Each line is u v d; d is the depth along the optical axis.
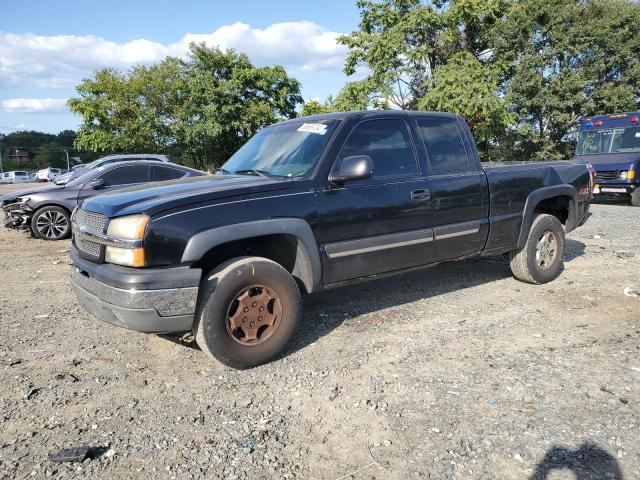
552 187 5.66
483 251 5.11
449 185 4.69
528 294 5.42
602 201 16.88
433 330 4.39
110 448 2.73
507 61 24.66
